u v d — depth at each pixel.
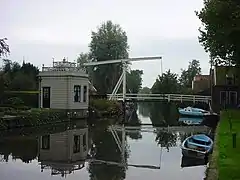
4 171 16.16
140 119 48.69
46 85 41.38
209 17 19.02
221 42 21.75
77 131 31.69
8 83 44.00
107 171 16.47
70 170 16.55
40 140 25.52
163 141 27.12
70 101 40.56
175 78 70.38
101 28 66.25
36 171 16.25
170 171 16.42
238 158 13.79
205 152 18.17
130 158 19.73
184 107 55.69
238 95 53.38
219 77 54.19
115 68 64.19
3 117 29.52
